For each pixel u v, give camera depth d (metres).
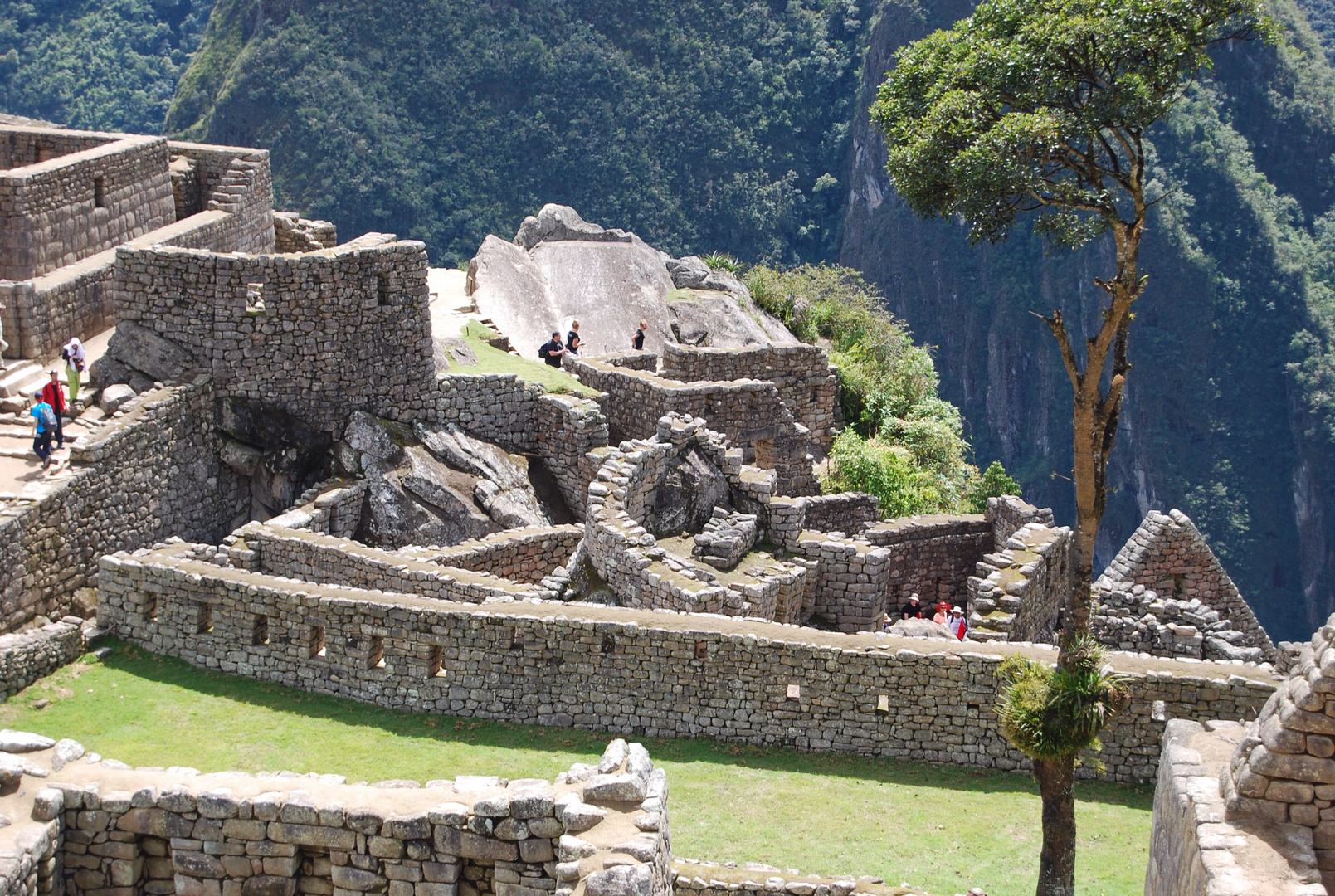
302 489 33.66
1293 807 11.10
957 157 21.14
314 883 11.55
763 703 22.11
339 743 21.92
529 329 45.41
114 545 29.89
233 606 24.23
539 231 50.97
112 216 37.59
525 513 33.94
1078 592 19.20
